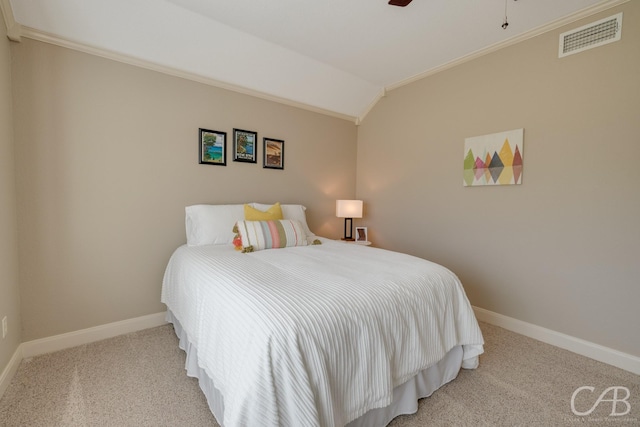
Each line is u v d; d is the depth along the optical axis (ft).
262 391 2.98
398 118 10.84
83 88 6.66
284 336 3.20
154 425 4.44
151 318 7.79
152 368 5.89
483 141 8.34
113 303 7.26
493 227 8.23
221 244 7.84
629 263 6.08
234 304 3.94
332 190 11.85
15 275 5.90
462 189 8.92
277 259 6.16
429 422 4.57
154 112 7.64
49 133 6.31
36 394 5.06
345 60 9.17
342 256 6.56
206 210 7.97
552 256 7.15
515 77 7.70
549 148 7.13
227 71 8.54
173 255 7.54
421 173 10.09
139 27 6.79
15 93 5.90
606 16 6.23
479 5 6.50
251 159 9.51
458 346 5.62
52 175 6.38
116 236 7.23
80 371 5.75
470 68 8.67
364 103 11.76
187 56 7.76
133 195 7.43
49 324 6.47
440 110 9.46
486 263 8.41
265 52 8.45
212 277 4.99
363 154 12.31
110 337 7.18
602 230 6.40
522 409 4.87
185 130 8.17
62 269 6.58
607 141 6.28
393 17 7.01
